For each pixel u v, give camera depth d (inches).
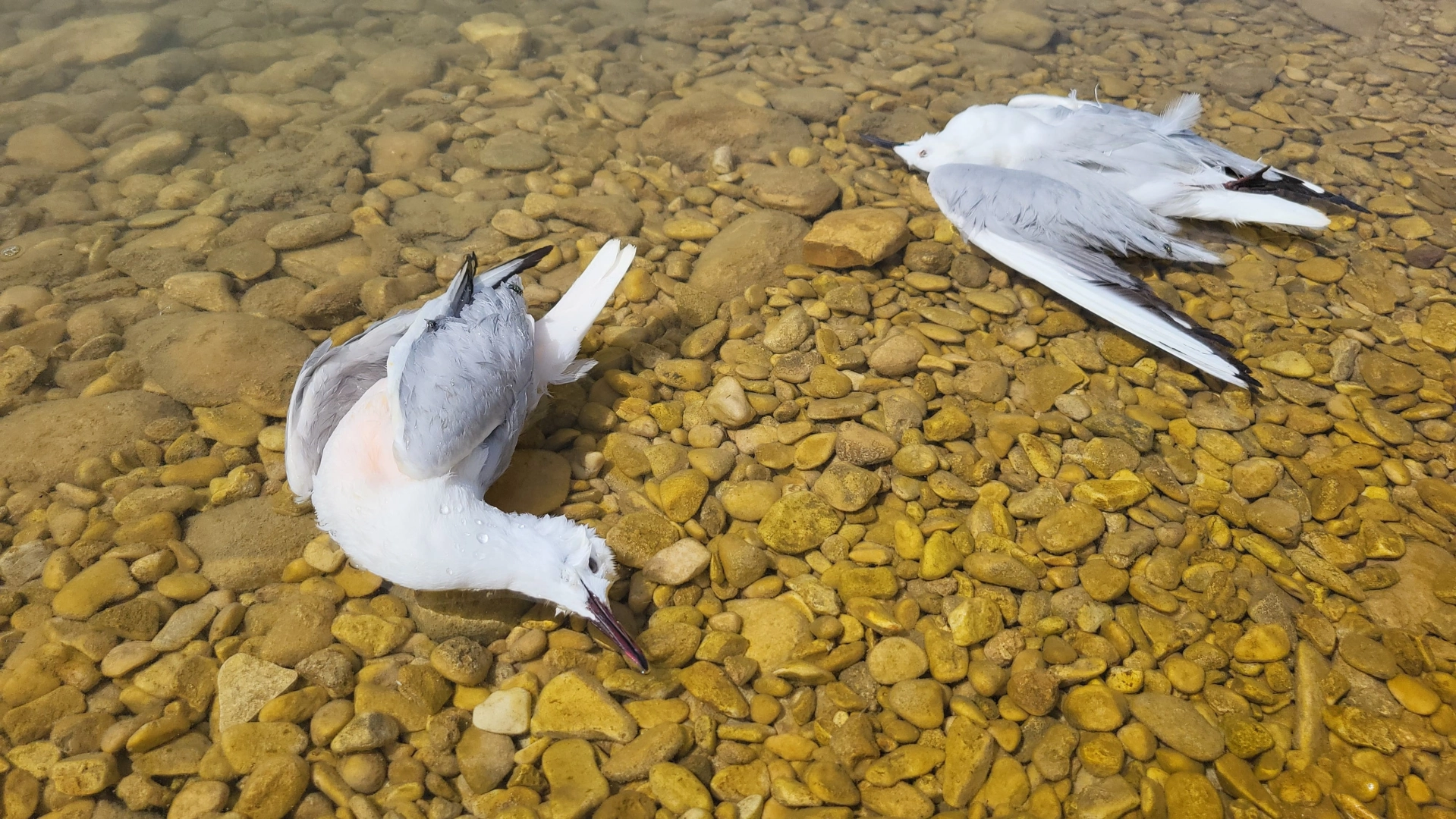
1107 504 25.8
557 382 26.3
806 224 33.5
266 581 23.4
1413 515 26.4
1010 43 44.5
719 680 22.1
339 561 23.7
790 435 27.0
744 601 23.8
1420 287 32.9
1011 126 34.7
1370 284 32.9
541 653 22.6
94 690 21.5
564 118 38.3
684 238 33.2
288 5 44.1
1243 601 24.2
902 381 29.0
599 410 27.1
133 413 26.3
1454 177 37.4
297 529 24.2
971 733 21.5
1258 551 25.3
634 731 21.2
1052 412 28.5
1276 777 21.5
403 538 21.4
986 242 32.1
